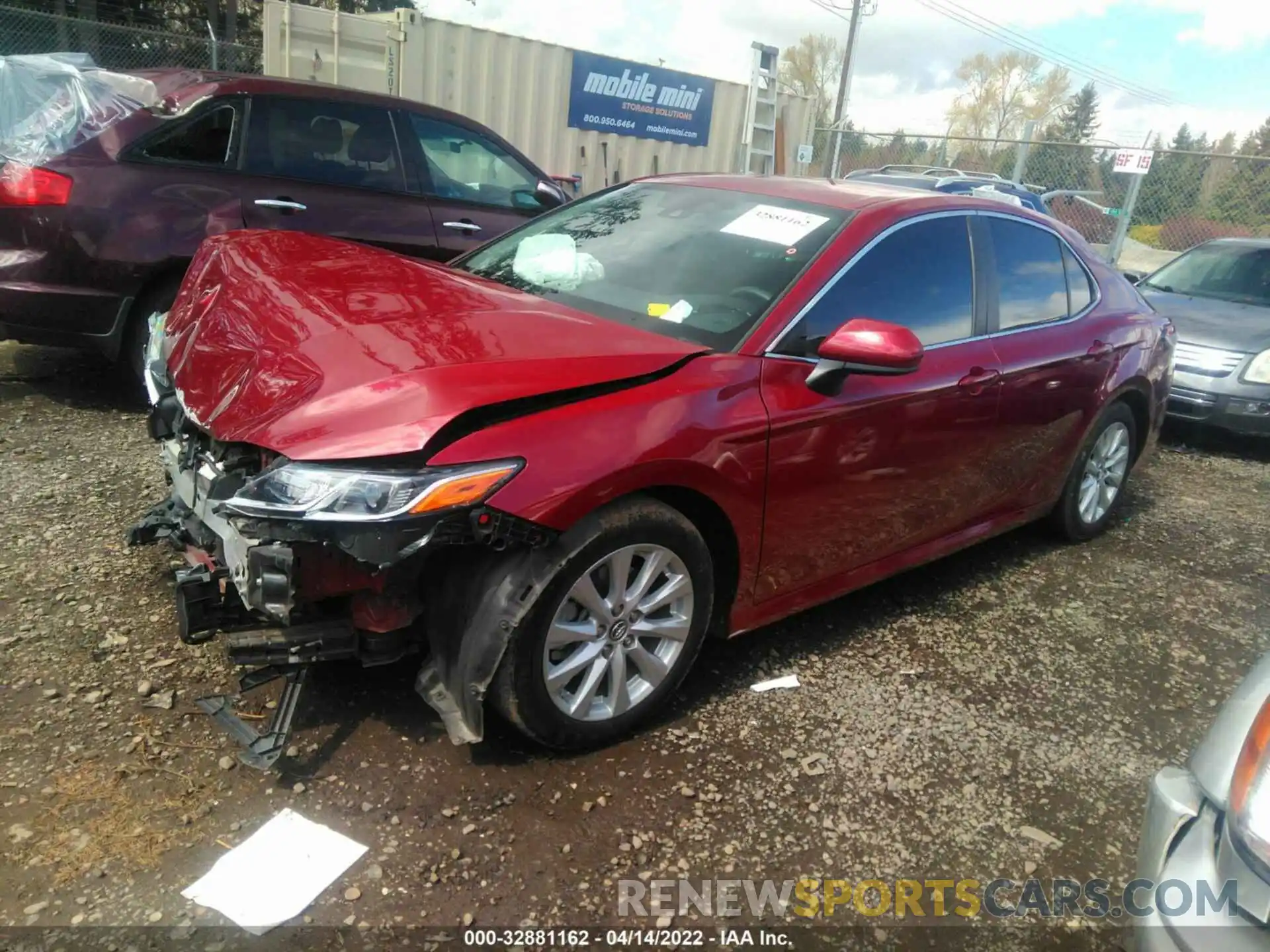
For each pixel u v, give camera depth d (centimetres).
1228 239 865
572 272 344
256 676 247
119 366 527
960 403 351
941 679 335
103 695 274
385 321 263
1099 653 368
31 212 469
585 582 253
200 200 506
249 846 227
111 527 376
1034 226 416
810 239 328
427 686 256
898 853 249
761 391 286
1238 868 162
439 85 967
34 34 1122
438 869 226
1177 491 604
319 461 221
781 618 323
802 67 4356
